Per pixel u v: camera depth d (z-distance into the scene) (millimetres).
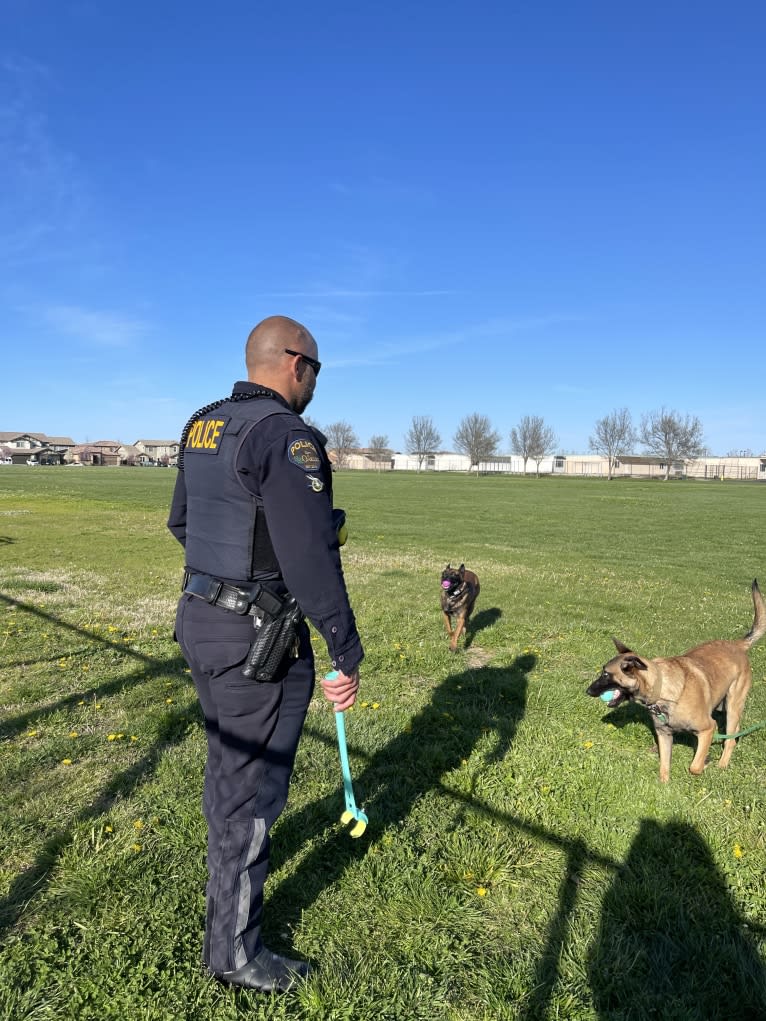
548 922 2871
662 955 2680
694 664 4344
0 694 5445
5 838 3373
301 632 2473
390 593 10414
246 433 2229
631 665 4242
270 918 2869
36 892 2971
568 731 5000
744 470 105688
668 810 3779
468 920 2875
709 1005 2451
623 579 12344
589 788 4035
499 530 21359
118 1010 2334
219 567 2301
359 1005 2387
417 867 3203
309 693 2527
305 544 2121
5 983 2428
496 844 3408
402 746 4578
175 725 4879
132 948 2621
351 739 4617
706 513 29844
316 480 2164
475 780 4098
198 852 3275
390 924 2848
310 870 3199
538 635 8016
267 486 2164
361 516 25609
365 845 3412
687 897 3043
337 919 2854
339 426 135500
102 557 13766
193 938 2701
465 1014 2369
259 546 2266
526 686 6008
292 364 2482
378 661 6707
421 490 47188
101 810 3666
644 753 4750
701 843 3461
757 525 24312
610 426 96188
